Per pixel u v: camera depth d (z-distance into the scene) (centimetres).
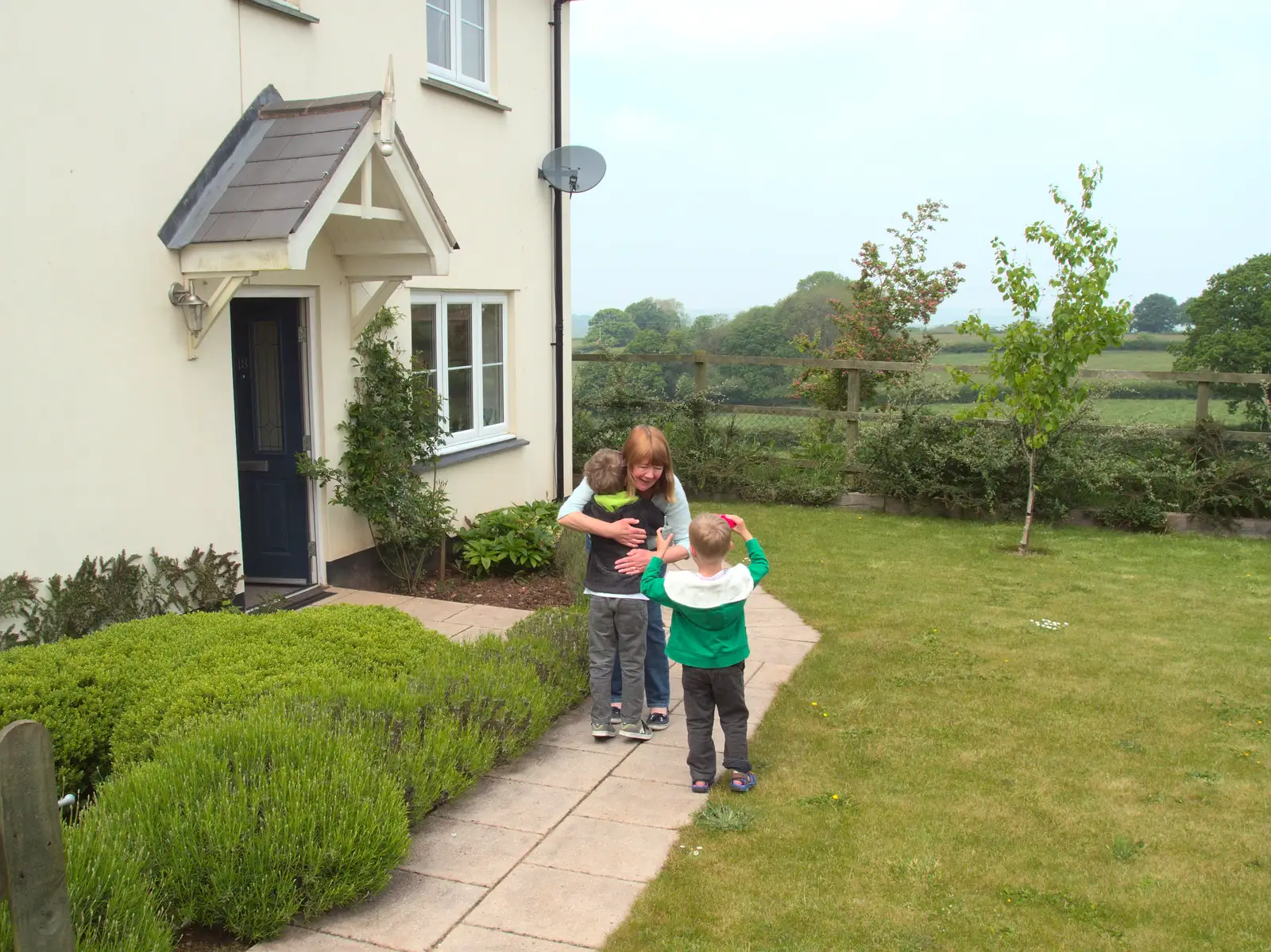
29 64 491
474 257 927
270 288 666
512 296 1015
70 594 518
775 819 407
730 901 343
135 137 553
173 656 468
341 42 730
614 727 506
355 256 727
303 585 743
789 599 788
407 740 409
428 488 828
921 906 342
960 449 1134
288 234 557
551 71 1057
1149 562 934
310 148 609
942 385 1166
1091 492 1111
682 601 420
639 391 1309
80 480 532
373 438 751
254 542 747
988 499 1124
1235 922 334
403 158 654
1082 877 363
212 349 617
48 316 509
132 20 548
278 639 500
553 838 390
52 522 518
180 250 583
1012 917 337
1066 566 914
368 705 428
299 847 329
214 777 350
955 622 718
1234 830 402
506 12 959
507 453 1006
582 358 1377
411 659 505
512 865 368
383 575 820
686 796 430
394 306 810
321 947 315
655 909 338
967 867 368
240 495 743
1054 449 1102
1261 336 1124
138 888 295
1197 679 594
